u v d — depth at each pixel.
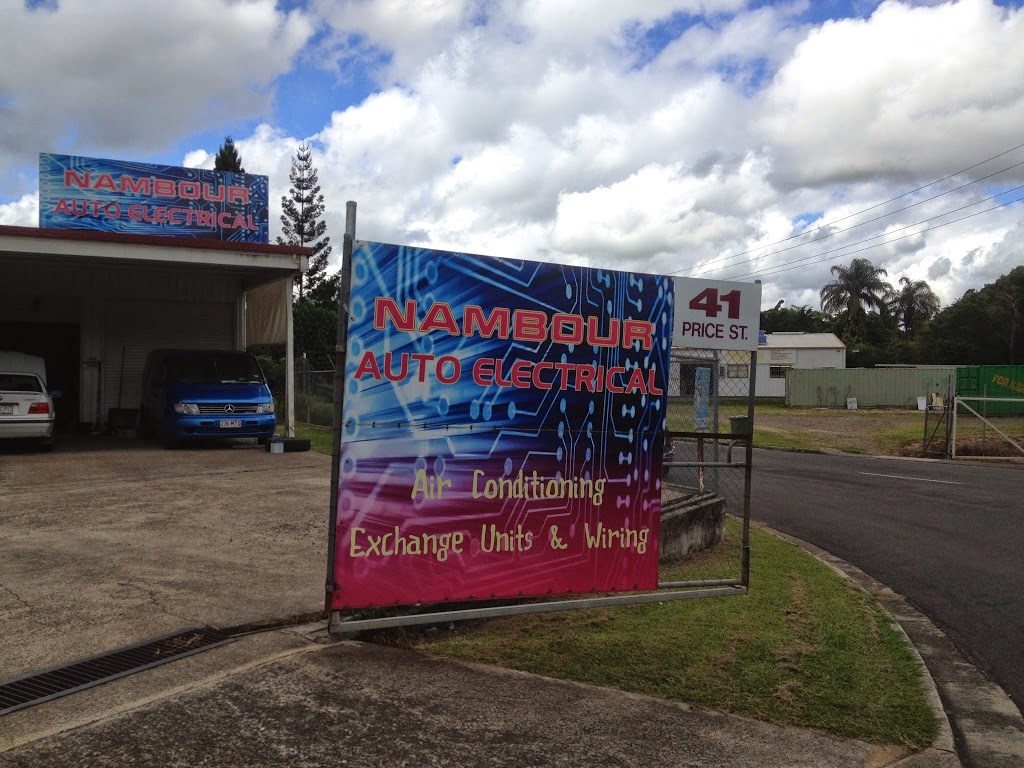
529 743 3.67
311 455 14.09
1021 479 15.46
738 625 5.62
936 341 61.81
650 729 3.91
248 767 3.30
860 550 8.73
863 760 3.76
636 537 5.44
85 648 4.52
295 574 6.08
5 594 5.46
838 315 71.88
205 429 14.26
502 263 4.93
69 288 18.11
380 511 4.66
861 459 19.95
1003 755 4.00
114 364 18.64
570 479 5.19
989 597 6.88
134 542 7.02
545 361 5.08
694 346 5.87
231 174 15.91
